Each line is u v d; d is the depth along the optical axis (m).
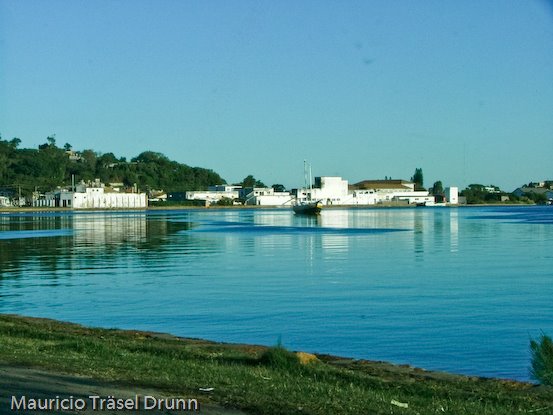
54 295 48.50
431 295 47.81
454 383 21.61
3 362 21.06
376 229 147.75
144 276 60.31
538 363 21.45
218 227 159.12
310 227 158.62
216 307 42.81
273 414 16.02
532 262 72.81
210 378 19.69
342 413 16.27
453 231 137.25
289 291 50.19
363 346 31.55
